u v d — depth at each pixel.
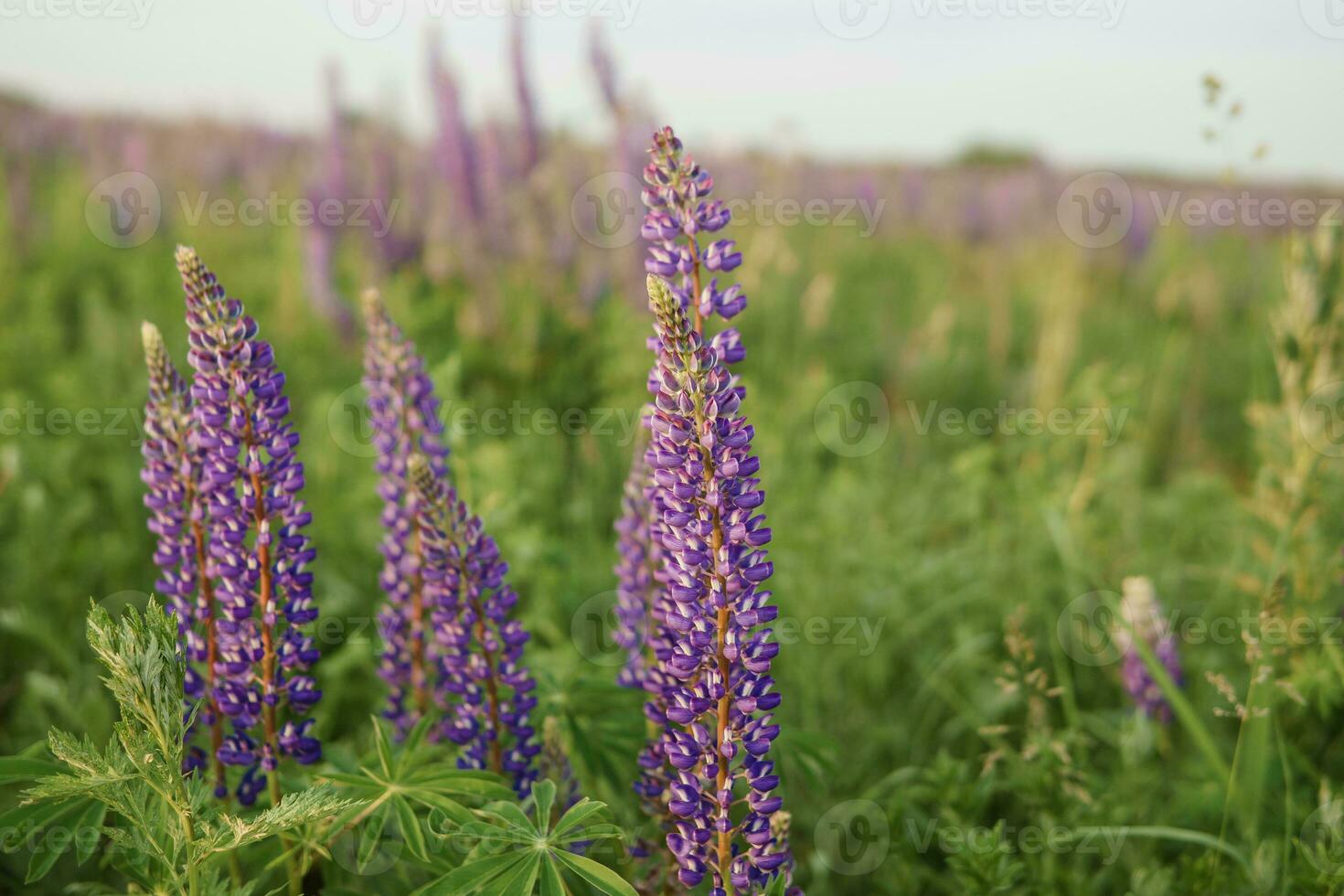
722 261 2.04
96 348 6.82
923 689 4.41
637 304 7.40
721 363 1.81
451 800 2.12
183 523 2.31
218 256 10.52
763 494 1.82
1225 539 5.33
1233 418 8.47
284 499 2.18
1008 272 12.45
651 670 2.30
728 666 1.87
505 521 4.14
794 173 11.04
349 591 4.66
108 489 5.57
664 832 2.33
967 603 4.98
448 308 7.52
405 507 2.82
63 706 3.46
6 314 8.11
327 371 7.84
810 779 2.92
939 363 9.09
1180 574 5.04
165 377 2.27
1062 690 3.20
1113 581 4.90
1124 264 11.55
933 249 15.36
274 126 14.07
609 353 6.41
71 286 9.41
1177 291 9.31
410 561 2.81
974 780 3.82
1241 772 2.96
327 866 2.50
